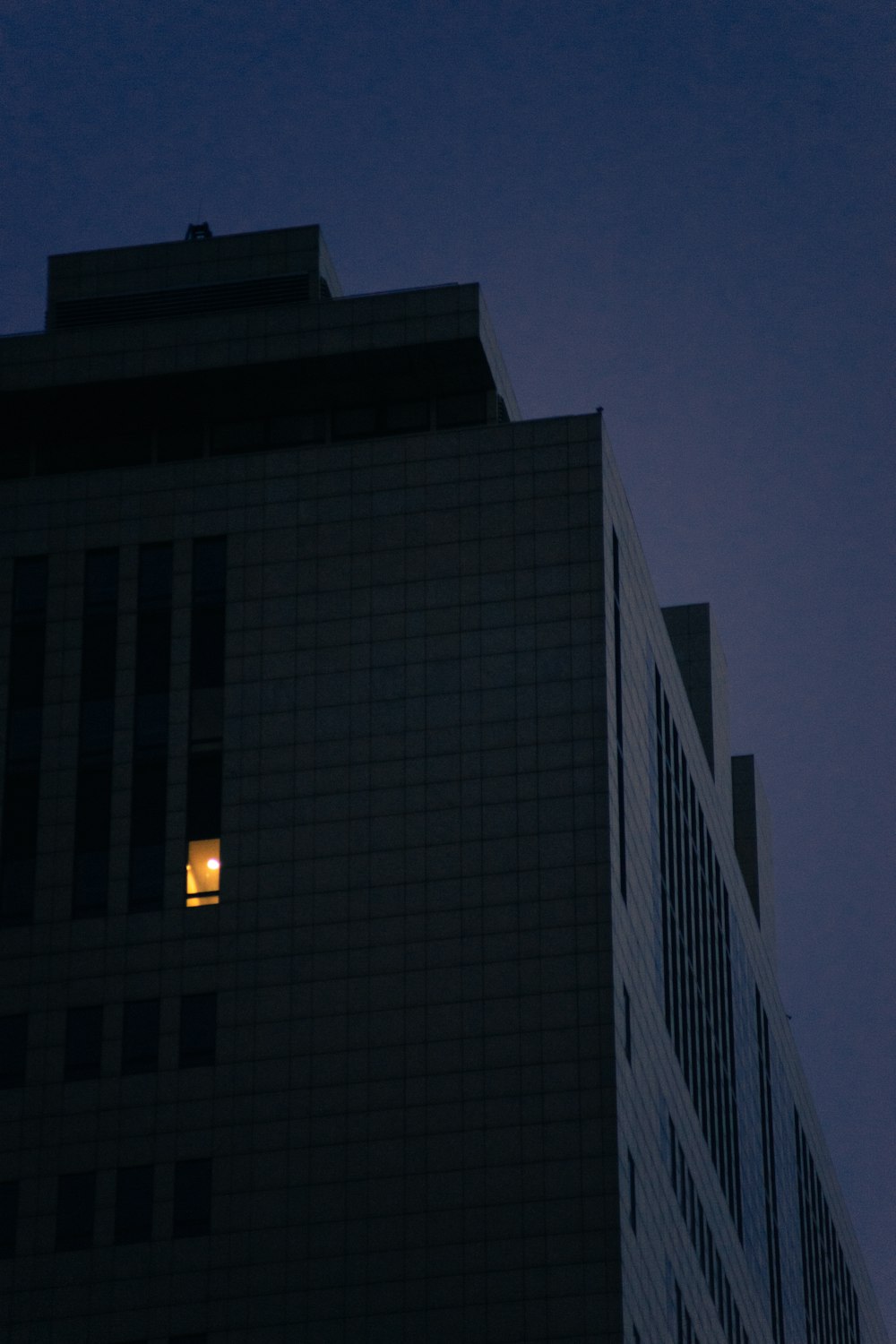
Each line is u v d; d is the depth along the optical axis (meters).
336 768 135.25
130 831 135.88
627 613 144.12
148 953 133.50
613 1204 125.69
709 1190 157.25
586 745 134.38
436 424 145.12
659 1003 144.38
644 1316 129.75
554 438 140.38
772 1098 189.75
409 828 133.62
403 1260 125.75
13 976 133.88
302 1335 125.06
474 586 137.75
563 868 132.12
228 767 136.25
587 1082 128.00
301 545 140.00
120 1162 129.75
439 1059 129.25
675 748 157.88
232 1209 127.94
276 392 145.88
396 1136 128.12
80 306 152.38
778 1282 182.88
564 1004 129.62
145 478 142.88
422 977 130.88
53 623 140.62
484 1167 126.94
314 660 137.50
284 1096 129.75
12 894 135.38
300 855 134.00
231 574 140.00
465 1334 124.00
